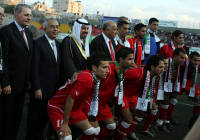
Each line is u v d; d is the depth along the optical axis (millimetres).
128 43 4484
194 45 28406
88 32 3443
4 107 2977
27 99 4941
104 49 3785
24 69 2920
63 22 29047
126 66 2926
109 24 3777
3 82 2736
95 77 2504
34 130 3082
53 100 2604
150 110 3633
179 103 6582
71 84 2441
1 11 2771
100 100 2912
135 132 4070
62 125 2416
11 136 3135
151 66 3213
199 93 4473
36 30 3836
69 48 3188
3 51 2756
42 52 2947
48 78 2986
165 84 4047
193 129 832
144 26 4562
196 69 4320
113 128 3047
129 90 3428
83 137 2697
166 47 4887
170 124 4605
